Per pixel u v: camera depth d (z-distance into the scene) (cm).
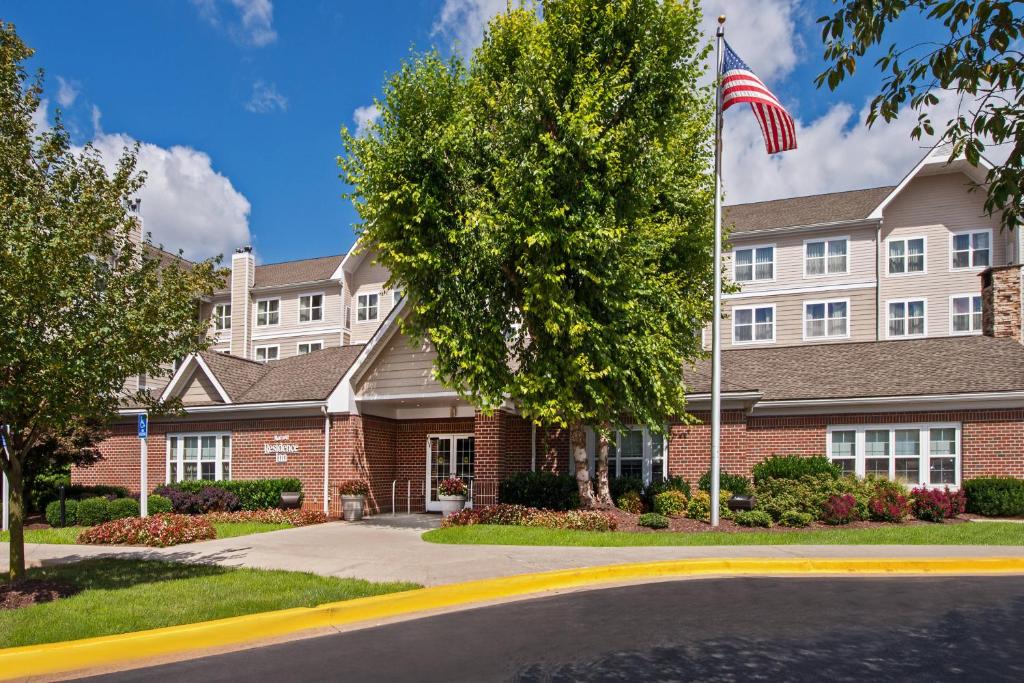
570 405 1542
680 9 1561
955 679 628
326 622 881
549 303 1501
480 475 1956
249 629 827
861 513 1717
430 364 1995
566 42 1539
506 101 1549
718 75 1647
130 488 2369
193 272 1088
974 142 576
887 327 3600
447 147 1509
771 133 1641
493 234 1482
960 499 1819
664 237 1669
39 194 981
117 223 1029
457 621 866
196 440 2303
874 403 1998
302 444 2130
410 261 1552
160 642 774
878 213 3600
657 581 1087
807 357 2347
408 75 1568
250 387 2355
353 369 2045
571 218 1468
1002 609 876
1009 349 2120
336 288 4556
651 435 2059
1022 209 557
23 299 877
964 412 1942
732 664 671
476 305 1590
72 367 914
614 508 1795
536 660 695
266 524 1831
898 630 784
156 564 1218
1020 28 531
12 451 1020
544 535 1454
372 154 1563
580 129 1421
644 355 1563
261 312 4756
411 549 1345
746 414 2016
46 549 1422
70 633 779
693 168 1875
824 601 926
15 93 1058
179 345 1062
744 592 988
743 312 3856
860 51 601
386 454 2234
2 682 684
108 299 974
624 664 676
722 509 1730
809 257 3762
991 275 2305
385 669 679
